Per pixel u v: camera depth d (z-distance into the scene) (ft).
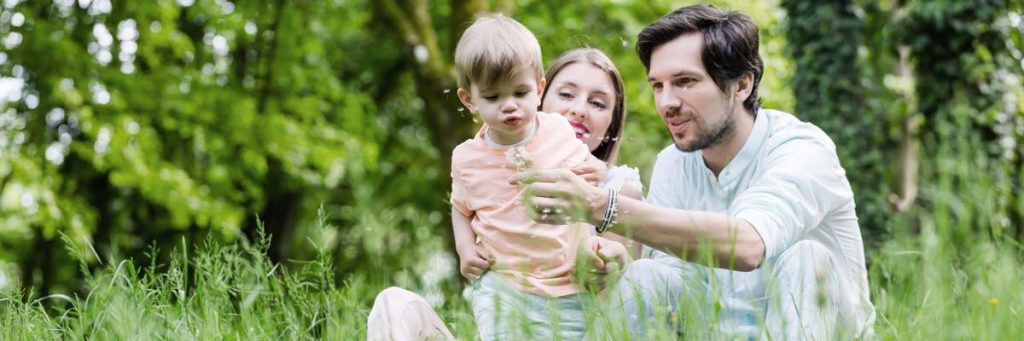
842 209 9.55
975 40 25.79
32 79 34.94
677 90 9.34
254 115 38.17
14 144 34.81
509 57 8.95
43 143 35.35
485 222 9.47
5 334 9.70
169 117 36.70
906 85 32.45
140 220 41.55
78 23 35.94
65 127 36.52
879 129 28.99
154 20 35.96
